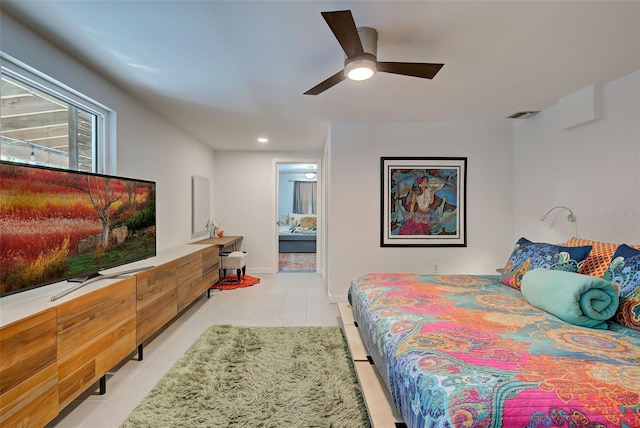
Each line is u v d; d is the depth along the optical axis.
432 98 2.95
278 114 3.42
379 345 1.54
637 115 2.37
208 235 5.10
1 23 1.62
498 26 1.76
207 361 2.28
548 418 0.90
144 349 2.50
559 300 1.61
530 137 3.58
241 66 2.25
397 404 1.28
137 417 1.66
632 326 1.51
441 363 1.15
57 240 1.68
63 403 1.52
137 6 1.57
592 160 2.75
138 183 2.45
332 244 3.85
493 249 3.92
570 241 2.31
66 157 2.21
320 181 5.61
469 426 0.88
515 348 1.26
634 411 0.90
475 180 3.89
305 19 1.69
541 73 2.39
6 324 1.24
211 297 4.02
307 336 2.74
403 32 1.82
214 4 1.56
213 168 5.46
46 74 1.89
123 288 2.02
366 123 3.82
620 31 1.81
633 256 1.68
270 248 5.57
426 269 3.90
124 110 2.71
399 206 3.87
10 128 1.80
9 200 1.41
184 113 3.36
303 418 1.67
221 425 1.61
